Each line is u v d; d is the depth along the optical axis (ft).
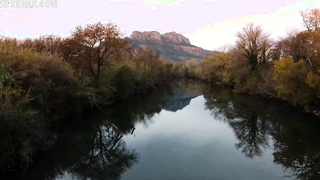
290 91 77.56
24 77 44.06
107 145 51.11
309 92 69.51
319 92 63.72
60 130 56.39
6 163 32.30
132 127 64.39
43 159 38.45
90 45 79.20
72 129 58.80
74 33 76.79
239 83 135.95
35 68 47.16
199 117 79.46
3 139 31.12
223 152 44.57
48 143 40.96
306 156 42.04
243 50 127.13
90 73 84.53
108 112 81.51
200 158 41.27
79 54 78.79
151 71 156.76
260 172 35.68
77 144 50.11
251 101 108.78
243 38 124.57
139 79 119.03
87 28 77.20
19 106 35.65
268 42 120.78
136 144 49.67
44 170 36.81
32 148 35.73
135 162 39.73
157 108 98.12
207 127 64.59
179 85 216.33
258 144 49.29
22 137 33.81
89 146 49.83
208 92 159.22
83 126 62.18
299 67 75.82
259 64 124.16
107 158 43.96
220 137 54.75
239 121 71.56
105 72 88.69
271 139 52.80
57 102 55.83
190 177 33.88
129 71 103.55
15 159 33.88
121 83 100.17
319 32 69.97
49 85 48.62
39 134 37.65
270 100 105.91
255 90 118.32
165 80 212.64
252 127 64.13
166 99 127.95
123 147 47.88
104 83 83.56
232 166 37.96
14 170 33.40
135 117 78.23
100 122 67.67
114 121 70.90
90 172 37.50
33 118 36.68
